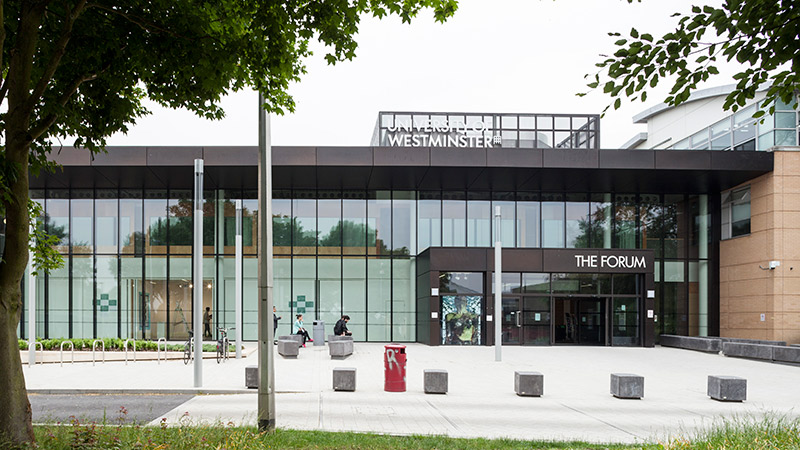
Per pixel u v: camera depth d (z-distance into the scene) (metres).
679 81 6.69
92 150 10.24
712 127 36.47
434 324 30.94
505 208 35.16
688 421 11.99
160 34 9.15
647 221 35.69
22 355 23.95
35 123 9.43
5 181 7.47
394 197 34.94
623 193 35.66
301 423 11.34
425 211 34.91
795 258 29.78
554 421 11.93
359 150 29.08
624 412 13.03
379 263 34.62
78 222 33.81
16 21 8.78
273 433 9.45
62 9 8.78
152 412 12.55
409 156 29.08
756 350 25.36
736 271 33.22
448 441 9.45
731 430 9.10
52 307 33.38
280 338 27.22
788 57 6.25
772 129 30.55
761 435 8.45
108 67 9.38
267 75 9.74
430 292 31.11
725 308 34.19
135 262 33.78
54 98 9.02
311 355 25.39
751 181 32.00
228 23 9.55
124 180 31.67
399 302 34.56
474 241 34.91
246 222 34.41
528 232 35.09
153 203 34.12
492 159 29.25
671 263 35.62
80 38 9.09
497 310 23.92
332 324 34.16
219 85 9.38
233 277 34.06
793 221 29.92
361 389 15.98
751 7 5.92
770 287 30.17
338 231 34.59
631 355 27.17
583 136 33.31
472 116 33.12
